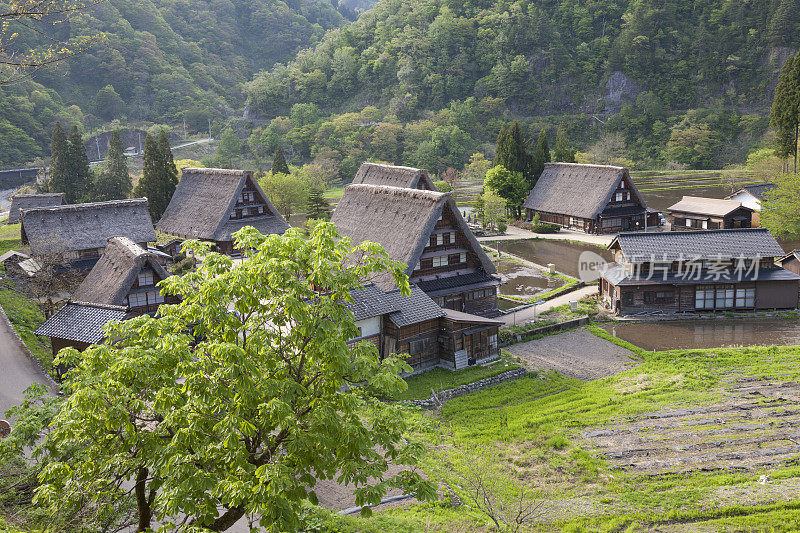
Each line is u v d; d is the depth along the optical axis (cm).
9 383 2950
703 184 9369
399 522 1989
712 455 2525
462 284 4159
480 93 14075
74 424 1305
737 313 4428
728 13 13812
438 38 14750
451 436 2756
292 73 15888
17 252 4875
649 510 2167
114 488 1438
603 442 2659
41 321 3934
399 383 1491
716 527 2072
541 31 14388
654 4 14112
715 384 3219
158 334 1427
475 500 2231
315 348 1418
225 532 1912
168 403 1348
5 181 11775
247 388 1305
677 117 12675
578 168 7200
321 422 1335
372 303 3400
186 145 13488
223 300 1446
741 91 12962
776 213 5781
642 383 3272
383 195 4453
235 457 1282
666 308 4462
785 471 2377
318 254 1439
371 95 14962
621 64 13738
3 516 1477
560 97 13950
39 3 1574
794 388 3112
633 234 4572
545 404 3080
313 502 1416
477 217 7262
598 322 4347
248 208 5972
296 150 13025
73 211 4828
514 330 4044
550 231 7012
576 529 2050
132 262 3497
